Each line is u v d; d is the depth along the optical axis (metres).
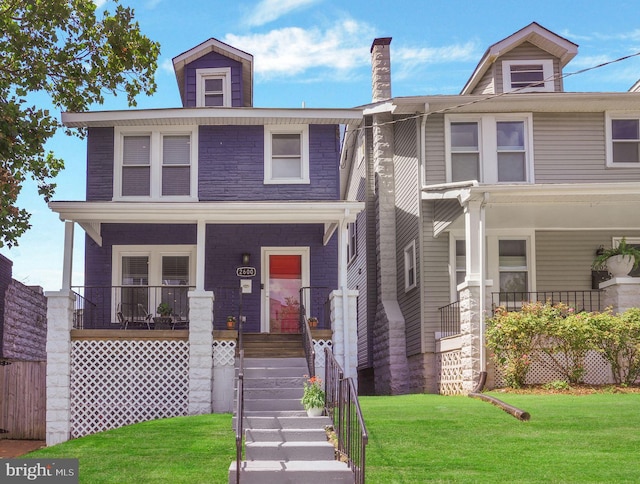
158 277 20.59
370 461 10.62
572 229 21.31
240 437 9.69
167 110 19.53
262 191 20.03
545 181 21.09
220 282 20.77
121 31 17.17
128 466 10.87
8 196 16.31
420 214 20.92
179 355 17.48
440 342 19.70
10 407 19.14
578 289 21.20
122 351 17.41
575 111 21.41
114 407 17.22
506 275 21.08
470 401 15.15
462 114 21.28
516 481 9.59
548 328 16.03
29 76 16.56
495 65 22.77
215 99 22.09
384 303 23.41
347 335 17.81
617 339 15.92
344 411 11.81
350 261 29.25
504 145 21.34
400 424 12.79
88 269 20.39
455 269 20.69
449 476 9.84
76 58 17.55
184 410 17.27
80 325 18.83
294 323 20.78
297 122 20.09
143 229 20.62
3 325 20.58
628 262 17.84
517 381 16.14
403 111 21.41
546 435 11.86
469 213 17.38
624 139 21.47
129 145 20.17
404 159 22.83
